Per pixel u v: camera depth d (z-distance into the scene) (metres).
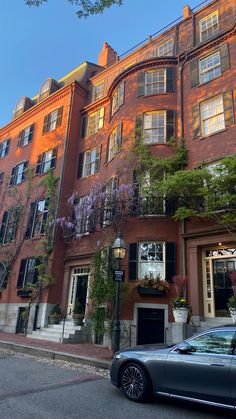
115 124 18.45
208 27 17.70
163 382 5.98
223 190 11.27
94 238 17.31
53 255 18.16
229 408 5.19
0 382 7.35
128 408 5.84
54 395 6.46
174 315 11.96
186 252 13.77
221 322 12.25
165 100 16.94
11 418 5.10
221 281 12.95
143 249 14.58
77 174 20.70
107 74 22.67
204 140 14.86
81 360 10.12
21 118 26.14
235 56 15.30
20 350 12.28
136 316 13.53
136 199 14.65
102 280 12.66
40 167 22.08
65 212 19.44
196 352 5.85
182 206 13.61
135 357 6.46
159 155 15.60
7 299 20.14
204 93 15.80
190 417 5.45
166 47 19.48
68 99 22.69
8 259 20.75
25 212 21.53
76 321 15.82
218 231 12.78
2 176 25.72
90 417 5.31
